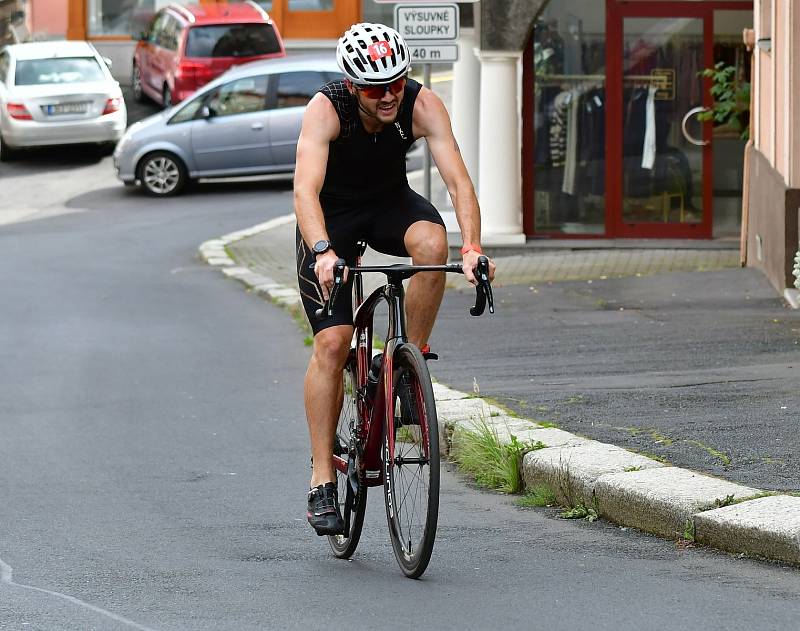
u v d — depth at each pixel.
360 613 10.98
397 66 11.70
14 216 47.47
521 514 14.38
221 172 51.28
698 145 37.06
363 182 12.32
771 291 28.50
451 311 27.94
